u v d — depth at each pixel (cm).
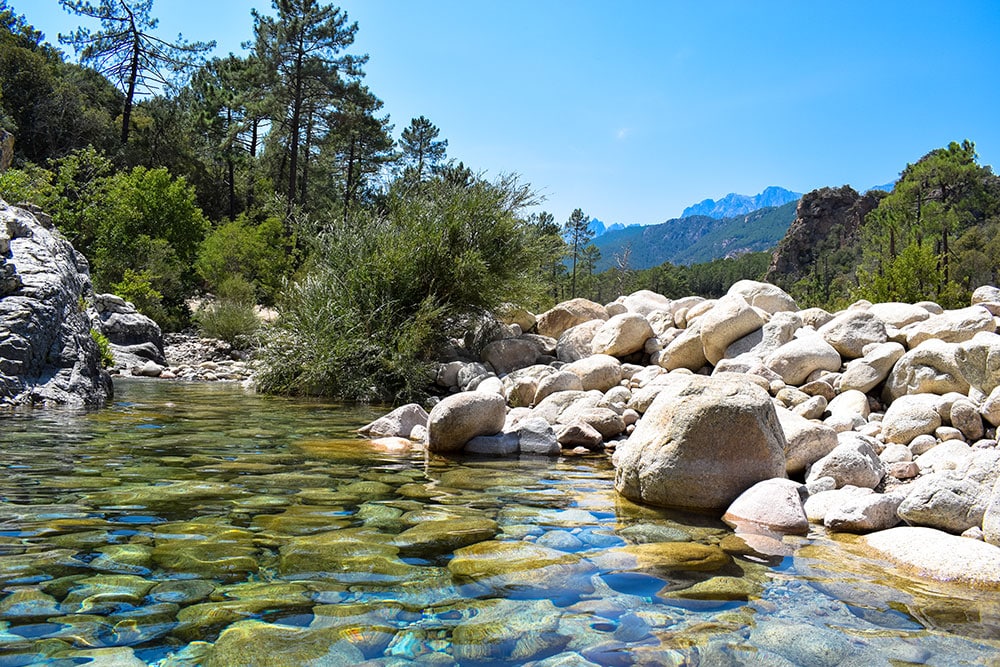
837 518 357
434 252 1201
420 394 1088
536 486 450
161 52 3300
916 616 228
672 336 1103
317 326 1134
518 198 1286
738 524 363
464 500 395
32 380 746
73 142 3288
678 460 402
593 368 899
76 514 320
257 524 317
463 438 591
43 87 3288
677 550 304
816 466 457
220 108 3794
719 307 947
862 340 845
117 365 1391
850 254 8862
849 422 598
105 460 460
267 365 1133
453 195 1252
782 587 256
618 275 9519
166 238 2669
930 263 2356
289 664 175
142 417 705
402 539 302
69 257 1104
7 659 174
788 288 9644
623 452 445
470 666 179
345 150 4269
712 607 232
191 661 175
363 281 1184
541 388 845
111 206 2548
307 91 3462
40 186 2350
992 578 264
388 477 454
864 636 209
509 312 1289
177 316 2412
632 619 218
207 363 1670
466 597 231
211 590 228
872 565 289
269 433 639
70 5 3083
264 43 3297
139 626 196
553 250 1334
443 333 1232
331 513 345
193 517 324
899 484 457
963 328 774
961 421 549
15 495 353
